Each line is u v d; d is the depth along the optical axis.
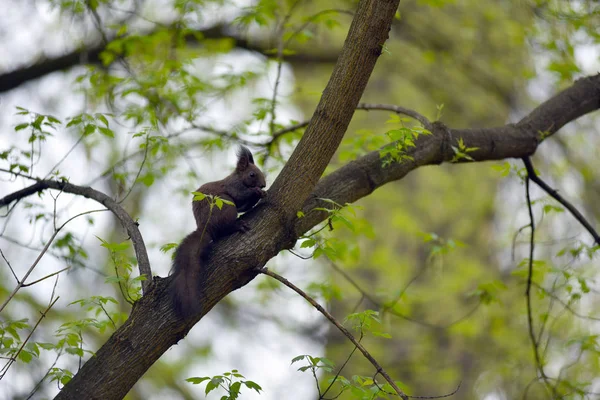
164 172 10.92
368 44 6.73
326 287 10.95
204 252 6.79
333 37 16.72
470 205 18.12
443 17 15.95
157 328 6.28
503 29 14.95
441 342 16.38
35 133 8.09
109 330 14.83
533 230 9.40
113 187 16.27
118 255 6.84
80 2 10.70
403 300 10.67
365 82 6.79
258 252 6.76
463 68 15.72
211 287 6.62
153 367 15.90
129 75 10.76
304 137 6.92
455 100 17.23
